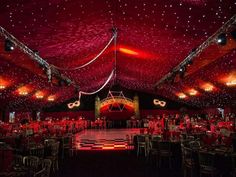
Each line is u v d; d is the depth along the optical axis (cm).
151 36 819
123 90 2691
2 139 805
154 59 1170
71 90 2183
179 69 1184
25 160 475
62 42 838
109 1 577
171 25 676
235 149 530
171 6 560
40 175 403
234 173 476
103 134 1808
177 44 858
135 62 1363
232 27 617
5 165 397
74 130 1839
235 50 908
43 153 663
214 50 905
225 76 1215
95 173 655
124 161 822
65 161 838
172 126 1114
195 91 1731
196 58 1026
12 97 1528
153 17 645
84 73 1555
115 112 2641
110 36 917
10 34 694
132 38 905
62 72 1405
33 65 1145
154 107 2652
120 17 696
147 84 2130
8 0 488
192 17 600
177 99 2419
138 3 578
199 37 748
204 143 579
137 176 617
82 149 1130
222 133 852
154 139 788
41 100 1994
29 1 498
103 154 979
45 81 1531
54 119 2320
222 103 1686
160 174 633
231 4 513
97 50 1082
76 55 1061
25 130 1096
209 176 559
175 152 745
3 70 1141
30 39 755
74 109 2648
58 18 620
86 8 594
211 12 559
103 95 2675
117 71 1941
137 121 2516
